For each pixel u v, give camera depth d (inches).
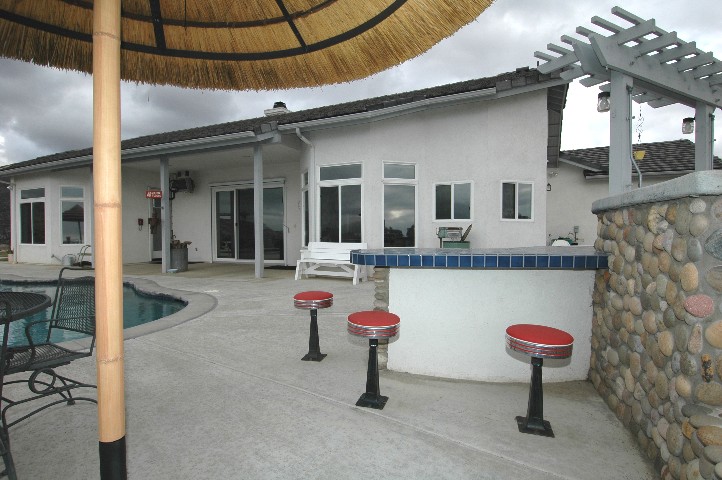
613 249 101.9
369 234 332.8
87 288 98.5
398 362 126.0
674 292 67.9
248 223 497.4
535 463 76.8
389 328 101.3
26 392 110.5
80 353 90.9
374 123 327.6
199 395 108.1
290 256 462.0
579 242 460.1
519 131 316.2
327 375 123.6
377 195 331.0
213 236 516.7
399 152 335.6
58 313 102.5
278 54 85.4
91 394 110.4
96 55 48.8
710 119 174.6
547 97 315.3
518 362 117.5
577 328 116.9
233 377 121.5
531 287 116.5
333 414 97.2
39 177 494.6
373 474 72.9
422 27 73.7
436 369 122.3
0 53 73.3
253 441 84.4
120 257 51.3
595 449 82.0
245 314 209.6
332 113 331.3
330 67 86.0
